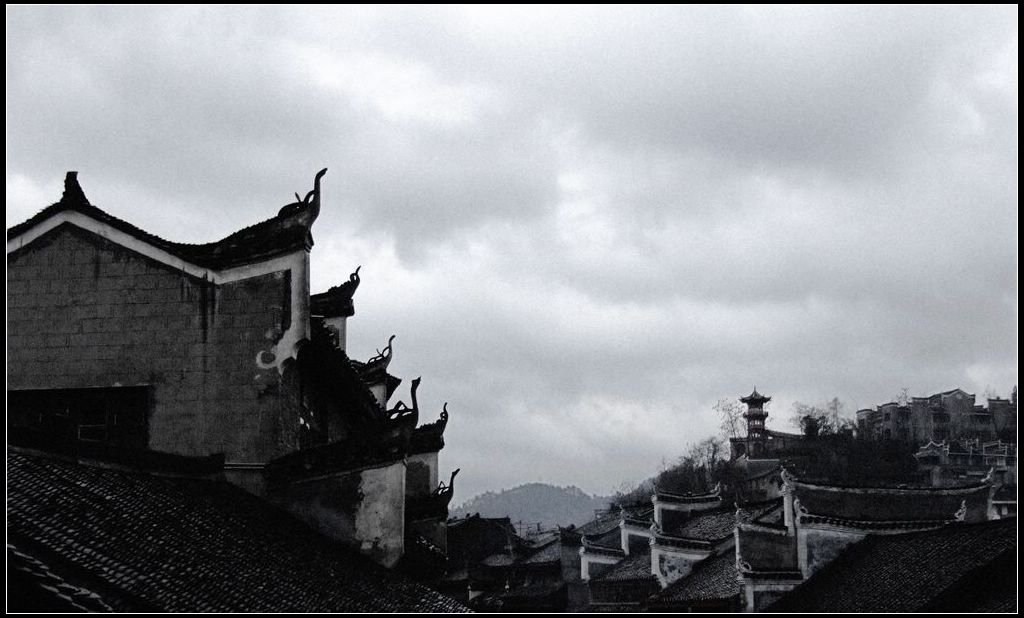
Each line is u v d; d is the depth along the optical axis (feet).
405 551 95.40
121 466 82.48
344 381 109.91
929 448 432.66
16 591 51.11
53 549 60.29
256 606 66.13
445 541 136.36
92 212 98.84
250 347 96.12
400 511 93.45
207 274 97.25
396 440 94.68
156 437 94.79
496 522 334.24
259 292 97.09
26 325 97.14
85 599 52.26
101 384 95.81
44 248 98.53
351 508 93.45
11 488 66.64
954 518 150.51
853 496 151.43
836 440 490.08
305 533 90.63
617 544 277.64
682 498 236.02
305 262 97.86
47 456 76.13
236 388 95.40
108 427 95.20
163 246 98.02
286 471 93.86
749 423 505.25
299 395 102.58
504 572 304.91
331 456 94.27
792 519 150.61
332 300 136.36
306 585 75.82
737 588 159.74
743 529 150.20
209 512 81.10
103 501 71.41
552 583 294.25
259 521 86.17
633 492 486.79
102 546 63.82
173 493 81.82
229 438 94.48
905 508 151.33
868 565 140.56
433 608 86.53
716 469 481.87
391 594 85.15
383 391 147.13
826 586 142.31
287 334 96.12
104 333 96.78
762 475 430.61
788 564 148.97
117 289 97.50
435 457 142.00
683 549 199.72
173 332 96.53
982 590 112.88
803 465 455.22
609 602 240.12
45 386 95.96
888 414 519.19
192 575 66.13
